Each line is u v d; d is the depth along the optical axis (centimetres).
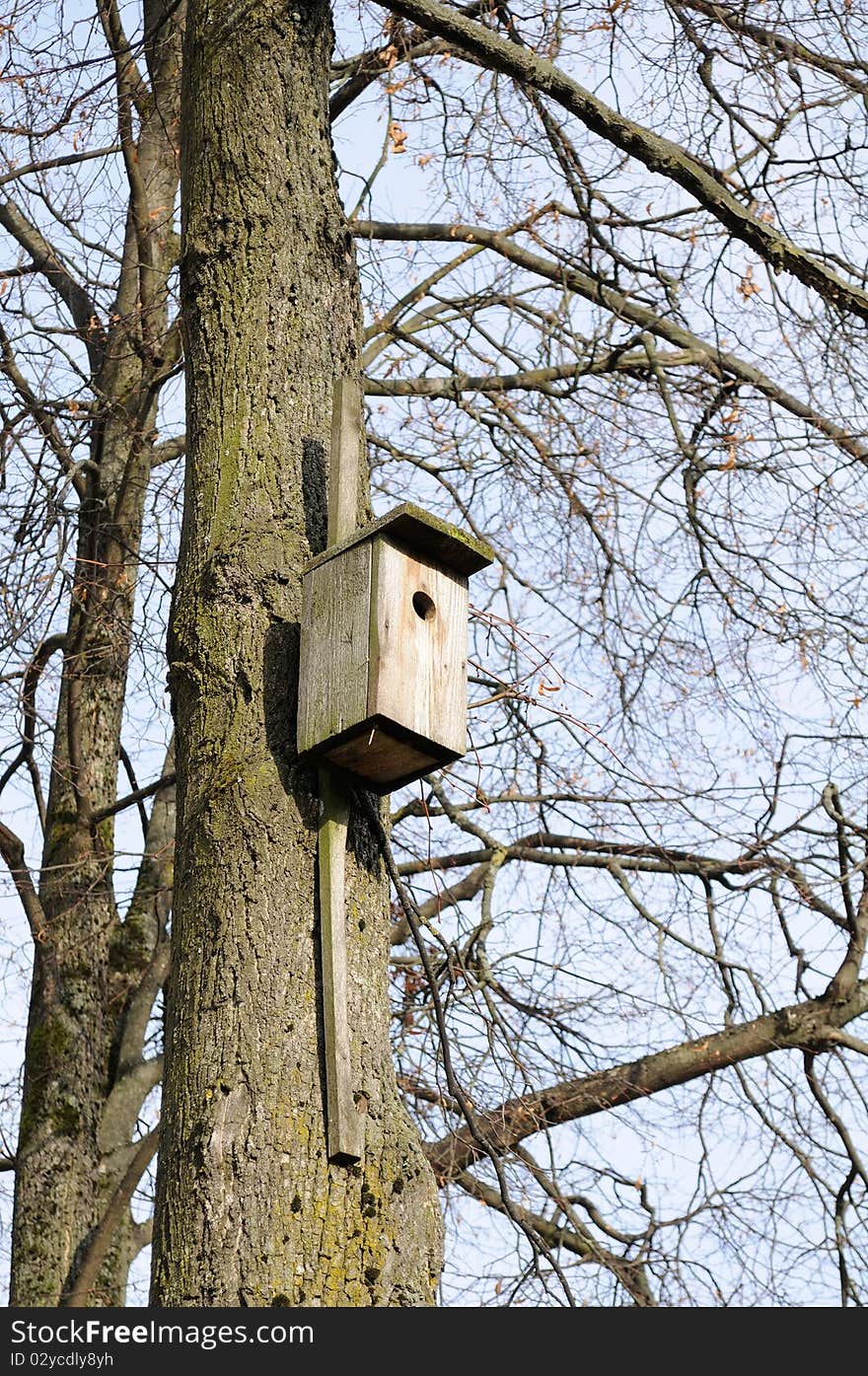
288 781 396
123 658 832
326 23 504
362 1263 343
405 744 398
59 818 850
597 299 893
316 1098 356
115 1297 754
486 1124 796
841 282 579
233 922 375
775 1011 872
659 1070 856
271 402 439
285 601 417
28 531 727
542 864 922
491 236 930
